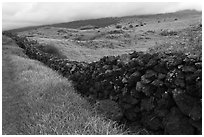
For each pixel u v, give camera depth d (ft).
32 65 47.93
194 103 15.06
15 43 108.37
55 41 161.48
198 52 17.51
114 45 175.52
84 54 122.42
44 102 24.00
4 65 51.16
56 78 35.01
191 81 15.26
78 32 386.52
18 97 28.45
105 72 25.91
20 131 19.10
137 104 20.11
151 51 23.59
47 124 18.44
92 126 17.87
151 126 18.25
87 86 31.14
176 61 16.93
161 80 17.78
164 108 17.04
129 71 21.49
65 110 21.48
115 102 23.18
